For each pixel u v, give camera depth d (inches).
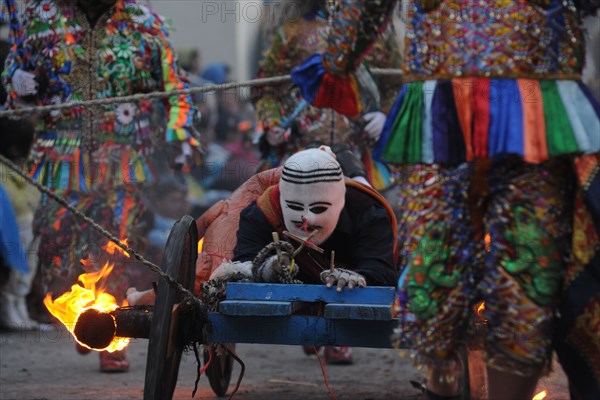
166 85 764.6
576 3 389.1
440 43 383.2
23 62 758.5
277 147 840.9
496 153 369.7
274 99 823.7
